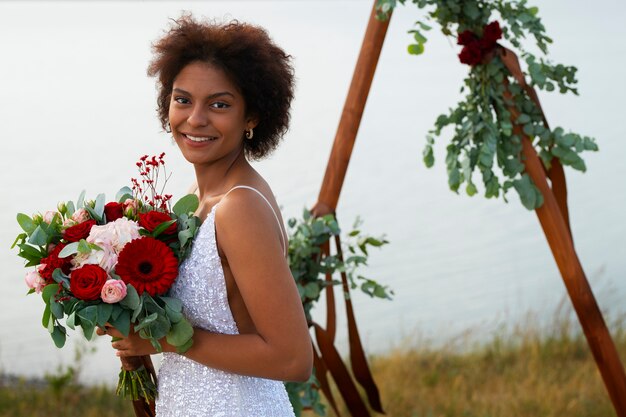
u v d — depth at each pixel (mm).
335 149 3896
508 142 3811
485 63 3771
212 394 2293
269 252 2117
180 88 2262
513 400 5598
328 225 3758
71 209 2428
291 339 2104
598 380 5844
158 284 2125
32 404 5992
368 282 3816
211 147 2271
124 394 2473
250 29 2324
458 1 3750
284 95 2377
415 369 6445
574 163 3768
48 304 2158
